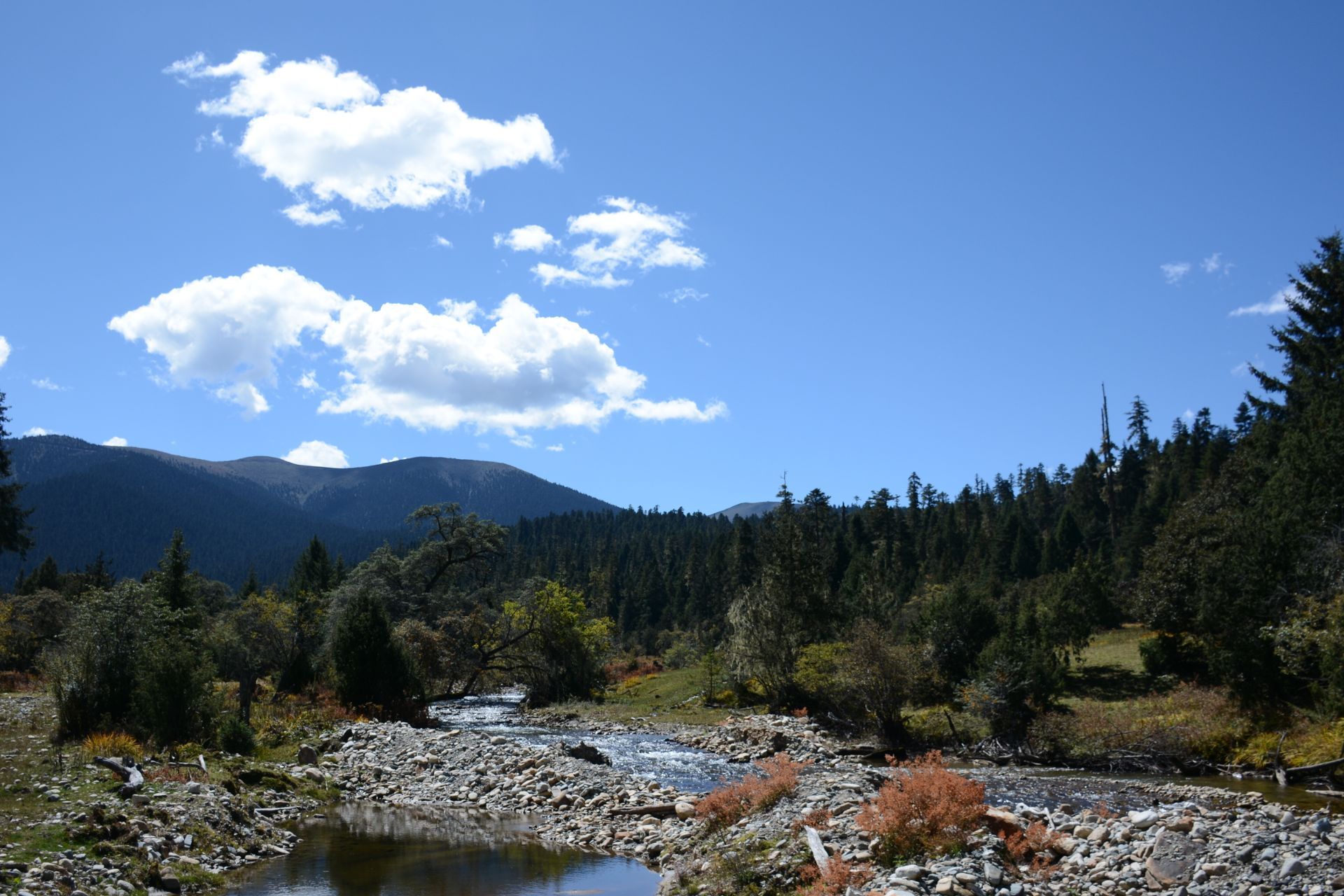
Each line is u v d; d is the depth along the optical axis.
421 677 46.72
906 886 10.40
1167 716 30.33
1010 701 31.55
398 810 20.11
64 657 23.23
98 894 11.38
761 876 12.00
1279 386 48.03
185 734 21.84
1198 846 11.70
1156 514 84.12
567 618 53.34
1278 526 33.75
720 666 48.25
